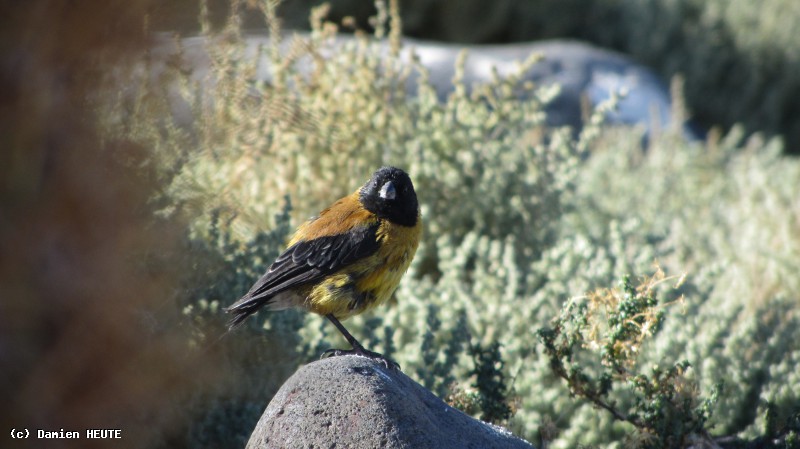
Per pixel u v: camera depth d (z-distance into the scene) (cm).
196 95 982
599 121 1589
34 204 679
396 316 1171
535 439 991
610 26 2936
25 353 686
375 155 1443
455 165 1492
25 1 659
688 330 1109
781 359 1115
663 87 2450
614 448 931
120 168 769
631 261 1246
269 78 1662
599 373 1052
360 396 699
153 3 754
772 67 2862
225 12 949
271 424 709
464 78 2139
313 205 1388
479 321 1138
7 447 681
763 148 2472
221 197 1021
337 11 2675
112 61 720
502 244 1433
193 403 898
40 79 671
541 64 2291
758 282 1412
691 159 2045
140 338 787
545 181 1484
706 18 2888
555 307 1153
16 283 675
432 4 2855
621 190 1847
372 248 912
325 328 1123
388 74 1509
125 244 752
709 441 897
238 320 873
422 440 688
